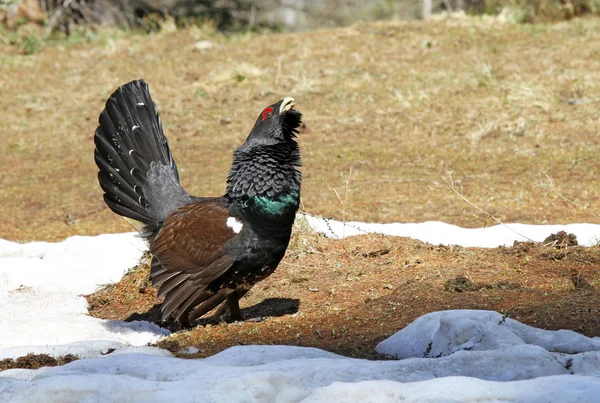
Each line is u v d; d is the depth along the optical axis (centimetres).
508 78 3194
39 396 898
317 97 3244
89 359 1041
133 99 1404
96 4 4541
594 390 823
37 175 2680
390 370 949
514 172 2361
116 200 1392
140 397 884
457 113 2952
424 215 2025
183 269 1237
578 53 3388
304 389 896
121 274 1623
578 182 2209
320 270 1505
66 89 3531
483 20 3850
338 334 1193
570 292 1270
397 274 1442
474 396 855
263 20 5234
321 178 2442
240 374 937
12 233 2102
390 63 3488
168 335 1277
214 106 3262
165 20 4459
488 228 1761
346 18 5509
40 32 4169
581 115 2808
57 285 1580
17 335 1278
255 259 1221
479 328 1047
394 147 2722
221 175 2517
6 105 3406
